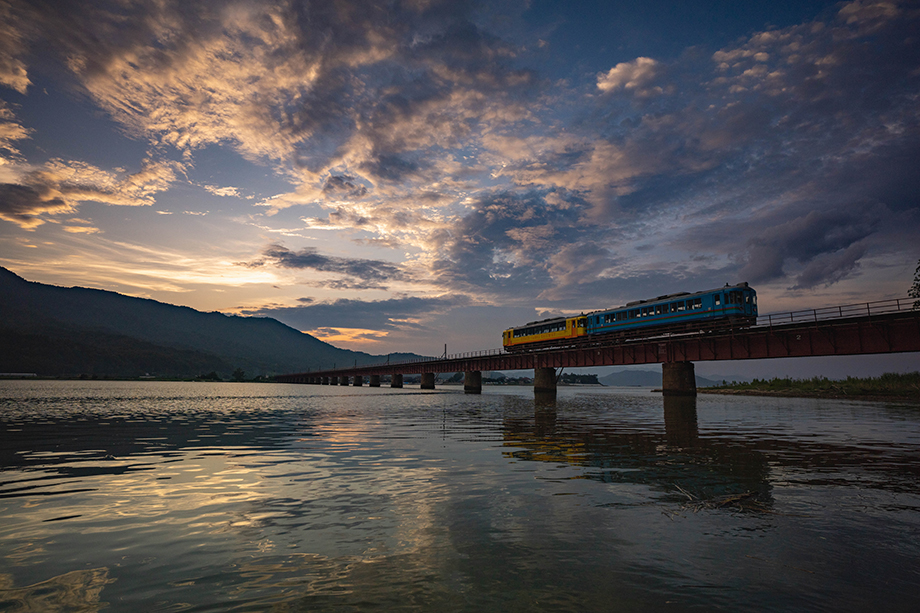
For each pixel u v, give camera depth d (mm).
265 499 10133
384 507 9523
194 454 16250
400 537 7824
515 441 19719
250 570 6504
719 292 44000
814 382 78000
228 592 5840
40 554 7047
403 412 38375
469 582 6164
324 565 6695
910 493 10867
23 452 16734
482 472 13008
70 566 6613
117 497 10328
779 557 7137
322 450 17109
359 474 12727
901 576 6520
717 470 13359
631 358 52125
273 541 7621
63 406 44844
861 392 65188
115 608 5379
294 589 5930
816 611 5535
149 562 6770
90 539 7691
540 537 7855
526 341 71938
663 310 49594
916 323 29250
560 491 10844
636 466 13930
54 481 11938
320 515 8984
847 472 13172
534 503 9828
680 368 55781
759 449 17438
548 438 20734
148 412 37750
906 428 25297
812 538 7949
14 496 10406
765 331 38344
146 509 9391
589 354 58125
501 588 5988
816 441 19797
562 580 6250
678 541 7742
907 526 8578
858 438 20875
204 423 28250
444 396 78438
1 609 5289
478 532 8078
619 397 79125
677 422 28906
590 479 12133
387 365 133625
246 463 14438
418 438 20750
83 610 5324
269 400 61656
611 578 6340
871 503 10016
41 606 5398
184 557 6957
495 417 33031
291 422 28969
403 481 11875
